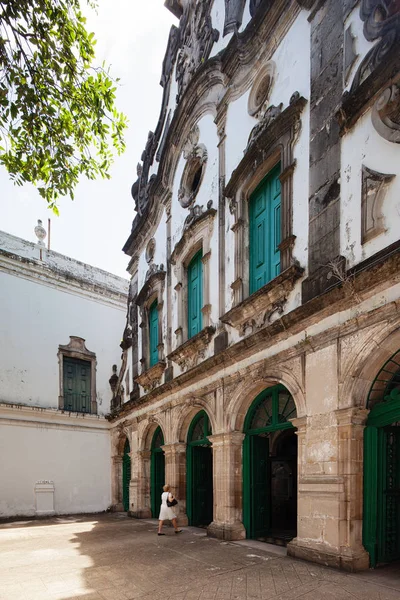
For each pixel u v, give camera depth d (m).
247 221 9.43
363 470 5.98
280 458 11.85
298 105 7.71
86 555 7.76
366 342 5.86
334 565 5.77
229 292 9.77
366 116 6.27
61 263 18.61
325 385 6.45
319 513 6.18
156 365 13.10
